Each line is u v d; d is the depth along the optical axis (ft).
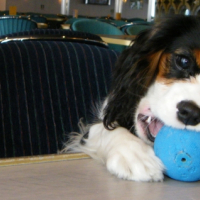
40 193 2.17
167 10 22.26
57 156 2.92
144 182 2.63
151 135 3.55
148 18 32.53
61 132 4.81
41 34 5.41
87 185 2.36
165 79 3.84
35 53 4.80
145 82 4.07
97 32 12.41
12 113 4.57
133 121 3.88
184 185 2.56
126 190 2.35
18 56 4.68
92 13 41.55
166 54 4.05
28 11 39.19
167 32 4.10
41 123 4.72
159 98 3.47
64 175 2.52
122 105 4.06
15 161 2.69
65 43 5.16
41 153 4.68
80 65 5.05
